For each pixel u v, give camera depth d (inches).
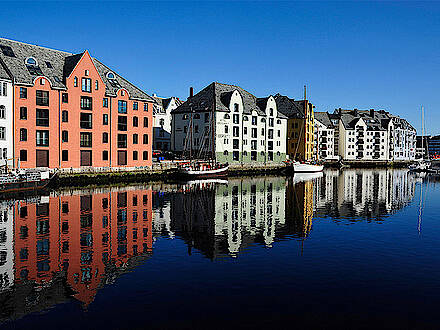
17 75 2375.7
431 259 935.0
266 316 614.9
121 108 2938.0
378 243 1098.7
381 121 7150.6
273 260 919.7
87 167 2687.0
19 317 607.2
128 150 2987.2
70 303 660.1
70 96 2618.1
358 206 1865.2
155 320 598.9
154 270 835.4
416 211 1722.4
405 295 702.5
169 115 4753.9
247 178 3481.8
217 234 1195.9
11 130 2345.0
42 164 2503.7
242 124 4087.1
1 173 2055.9
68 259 903.7
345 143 6555.1
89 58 2711.6
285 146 4603.8
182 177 3159.5
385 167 6555.1
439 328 580.1
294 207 1790.1
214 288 730.8
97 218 1393.9
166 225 1307.8
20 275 792.9
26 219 1354.6
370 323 594.9
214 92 4030.5
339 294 706.2
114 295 693.9
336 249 1029.2
